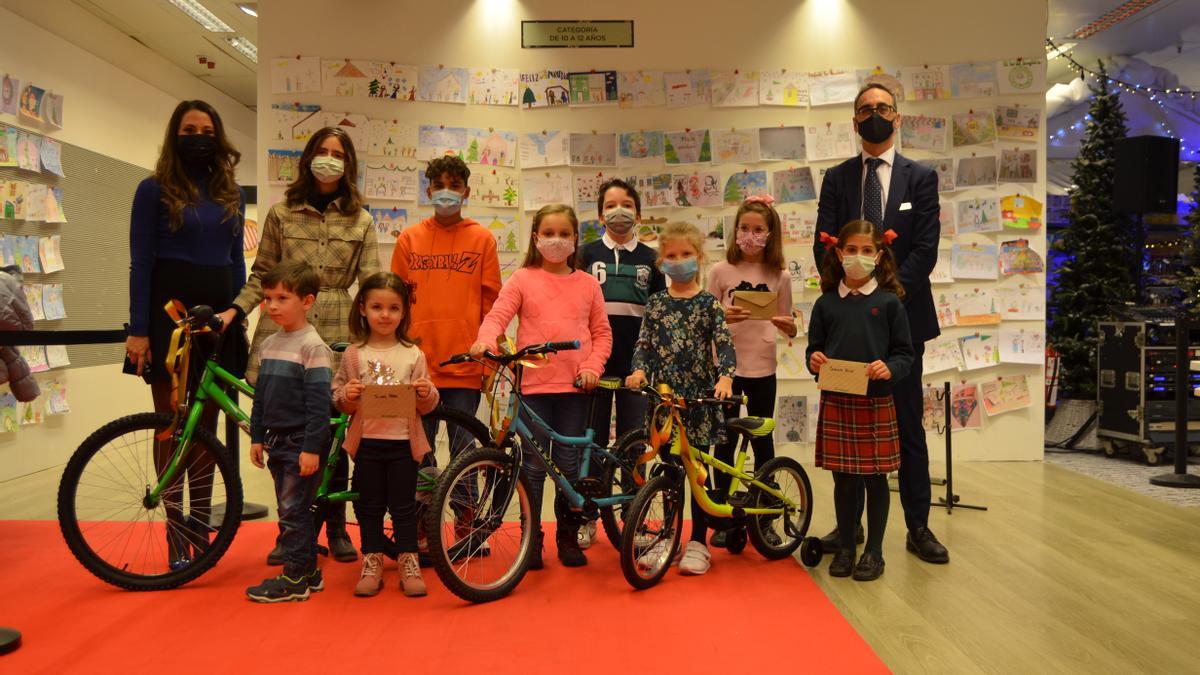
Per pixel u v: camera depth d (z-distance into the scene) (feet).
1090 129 22.88
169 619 8.76
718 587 9.91
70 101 20.84
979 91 18.67
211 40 25.53
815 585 10.02
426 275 11.23
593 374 10.38
